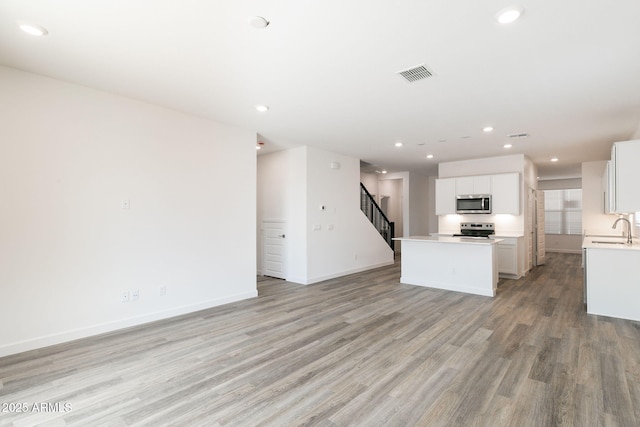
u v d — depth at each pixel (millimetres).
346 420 1956
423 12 2045
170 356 2836
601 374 2496
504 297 4840
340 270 6555
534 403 2123
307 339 3223
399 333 3377
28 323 2934
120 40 2385
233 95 3469
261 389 2305
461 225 7238
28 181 2939
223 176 4488
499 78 3020
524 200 6574
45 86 3027
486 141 5457
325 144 5742
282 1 1935
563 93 3371
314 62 2729
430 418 1974
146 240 3713
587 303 4066
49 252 3049
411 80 3078
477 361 2730
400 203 10641
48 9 2002
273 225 6395
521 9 2000
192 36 2330
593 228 7441
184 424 1922
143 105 3688
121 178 3516
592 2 1928
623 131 4781
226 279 4516
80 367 2625
